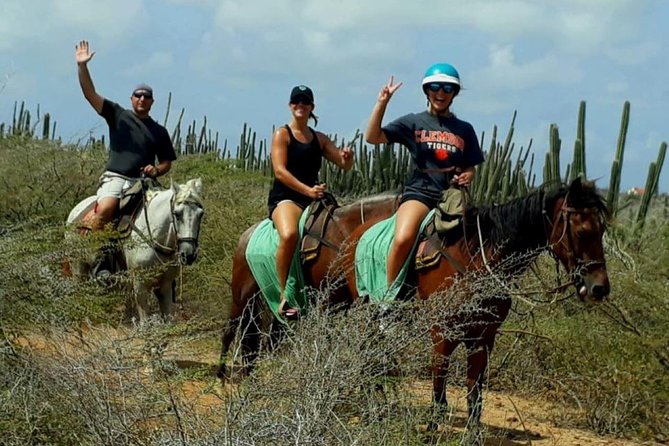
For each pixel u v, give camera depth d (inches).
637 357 351.6
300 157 343.6
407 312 269.4
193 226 405.7
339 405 224.5
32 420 228.7
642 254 422.6
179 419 213.3
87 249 303.4
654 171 496.1
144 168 431.8
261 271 345.4
